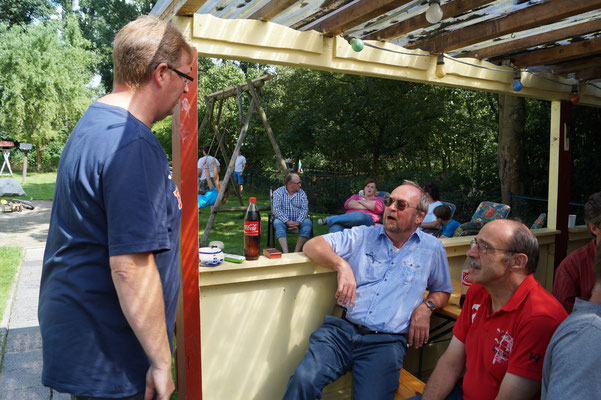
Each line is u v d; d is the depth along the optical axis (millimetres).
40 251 6656
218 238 7391
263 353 2600
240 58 2535
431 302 2445
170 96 1334
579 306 1171
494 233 1745
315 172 14398
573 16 2584
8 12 27703
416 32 3016
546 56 3326
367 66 2975
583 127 8328
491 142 12641
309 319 2713
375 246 2523
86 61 23312
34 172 23578
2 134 22703
